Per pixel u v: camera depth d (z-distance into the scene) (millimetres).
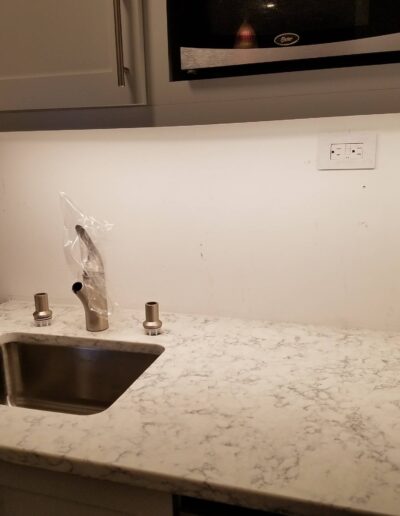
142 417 815
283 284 1262
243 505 637
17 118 1037
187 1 847
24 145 1380
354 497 608
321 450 711
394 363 1030
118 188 1329
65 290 1461
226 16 833
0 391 1265
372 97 841
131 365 1199
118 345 1185
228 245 1279
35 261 1467
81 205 1371
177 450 715
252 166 1213
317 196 1185
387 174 1125
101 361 1224
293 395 892
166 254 1336
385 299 1193
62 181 1374
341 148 1138
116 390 1222
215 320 1311
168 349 1120
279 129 1171
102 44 920
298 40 811
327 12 786
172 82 918
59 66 956
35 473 758
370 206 1153
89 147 1324
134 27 896
